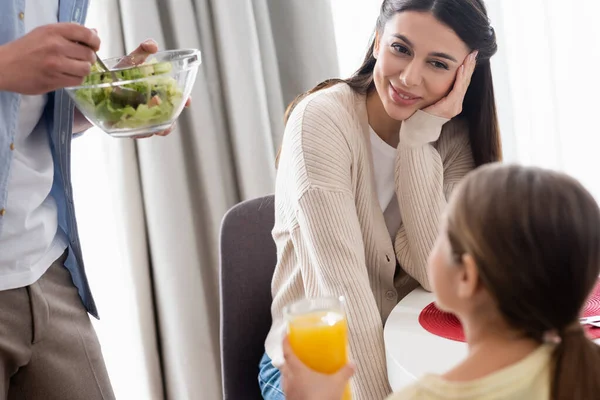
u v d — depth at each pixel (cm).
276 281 178
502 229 92
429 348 137
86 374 169
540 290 92
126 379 252
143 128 145
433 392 95
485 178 96
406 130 169
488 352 97
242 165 244
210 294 252
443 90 166
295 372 117
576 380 92
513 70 281
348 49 263
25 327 158
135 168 238
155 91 142
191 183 248
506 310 94
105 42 230
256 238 187
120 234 241
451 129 185
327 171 160
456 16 159
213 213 244
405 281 182
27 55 135
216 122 245
